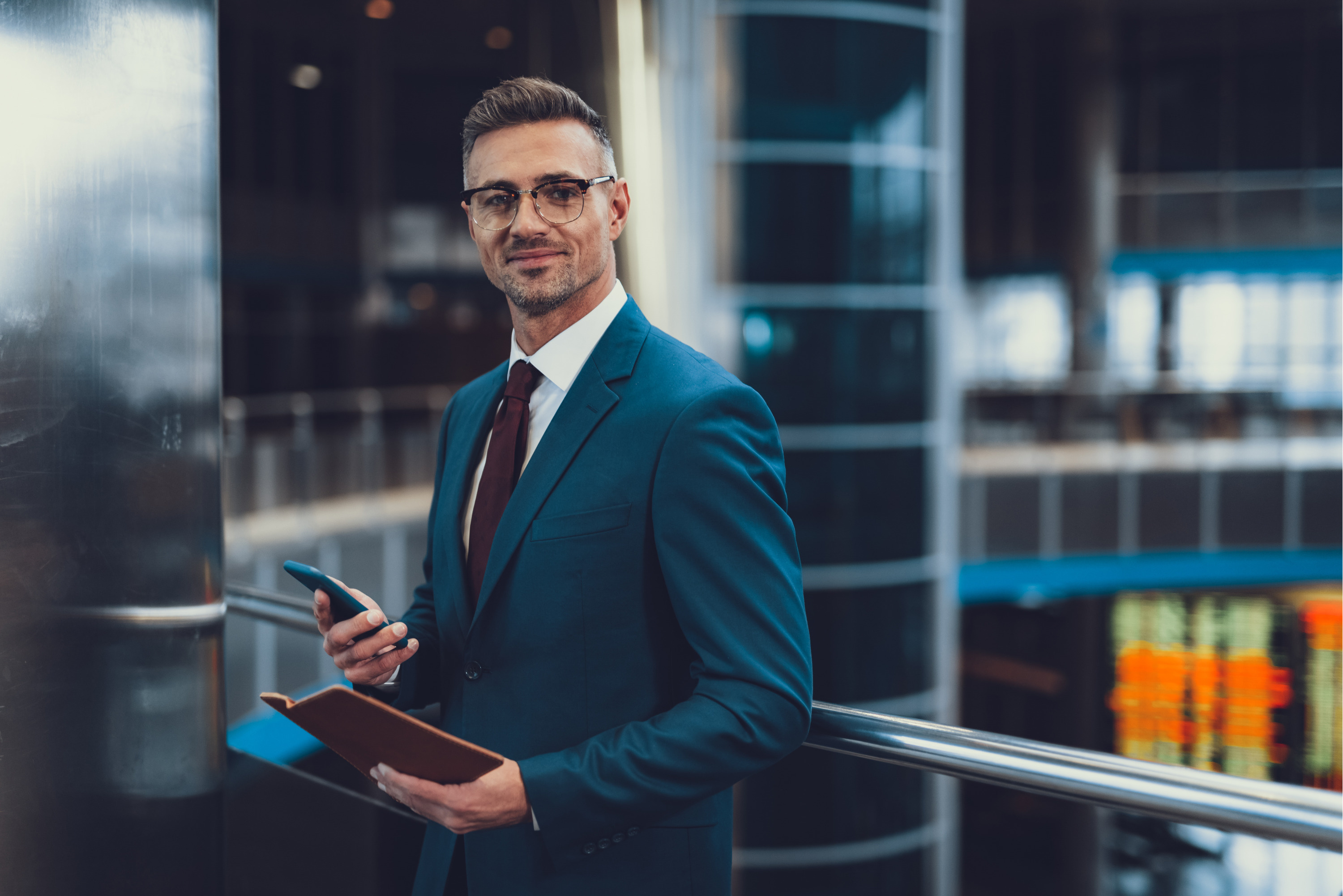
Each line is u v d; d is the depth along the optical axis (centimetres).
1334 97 2100
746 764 124
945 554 1025
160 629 172
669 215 940
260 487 1008
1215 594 1775
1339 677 1709
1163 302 2169
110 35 163
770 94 945
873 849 959
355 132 2066
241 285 1922
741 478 131
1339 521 1545
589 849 132
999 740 139
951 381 1023
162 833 175
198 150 174
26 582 160
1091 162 2138
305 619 227
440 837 161
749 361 959
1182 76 2155
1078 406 1986
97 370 164
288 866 212
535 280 146
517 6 1004
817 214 955
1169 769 126
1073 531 1500
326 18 1911
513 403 153
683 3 934
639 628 137
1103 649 1838
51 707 162
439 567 161
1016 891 1373
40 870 163
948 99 999
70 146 160
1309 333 2133
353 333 2091
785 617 130
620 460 137
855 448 977
